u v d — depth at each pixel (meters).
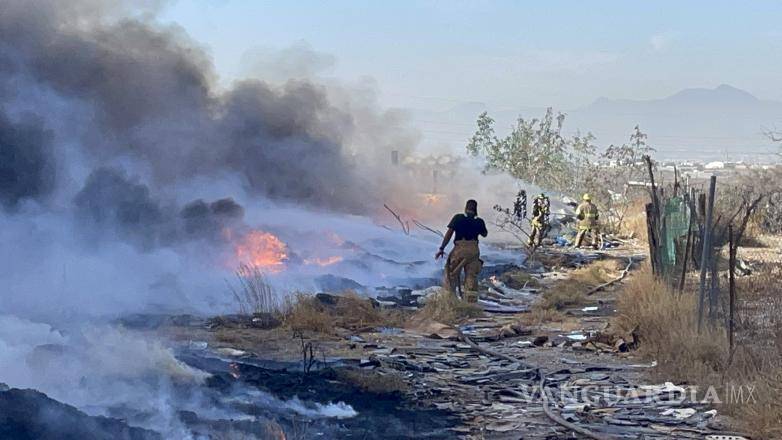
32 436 6.96
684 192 17.58
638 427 8.55
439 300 15.75
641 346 12.19
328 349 12.20
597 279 20.45
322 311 14.42
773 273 18.06
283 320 13.76
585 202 28.47
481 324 14.93
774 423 8.16
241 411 8.77
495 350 12.59
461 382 10.54
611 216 34.22
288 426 8.37
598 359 11.92
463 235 17.02
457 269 16.97
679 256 15.23
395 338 13.28
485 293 18.05
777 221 29.69
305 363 10.76
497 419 8.88
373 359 11.24
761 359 9.99
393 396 9.77
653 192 15.52
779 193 30.14
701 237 14.58
